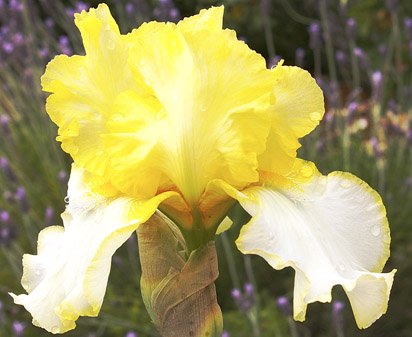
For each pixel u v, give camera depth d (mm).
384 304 380
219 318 425
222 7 417
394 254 961
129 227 388
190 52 396
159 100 402
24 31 1134
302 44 1620
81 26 412
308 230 392
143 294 428
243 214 929
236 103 399
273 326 860
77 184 423
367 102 1440
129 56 405
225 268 917
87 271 377
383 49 1201
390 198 955
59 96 413
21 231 969
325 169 1001
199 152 405
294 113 409
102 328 877
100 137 412
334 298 904
